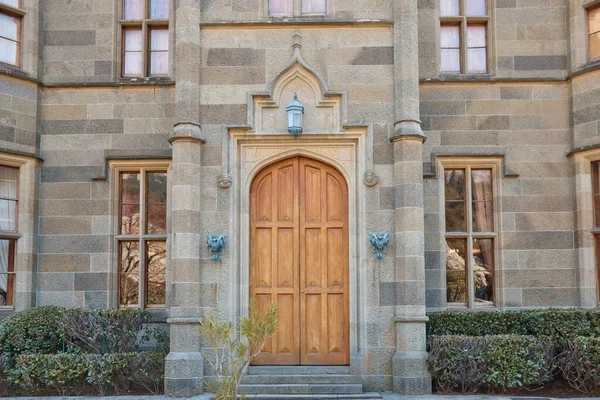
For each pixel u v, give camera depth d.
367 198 8.54
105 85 10.05
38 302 9.75
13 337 8.62
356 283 8.52
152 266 9.94
